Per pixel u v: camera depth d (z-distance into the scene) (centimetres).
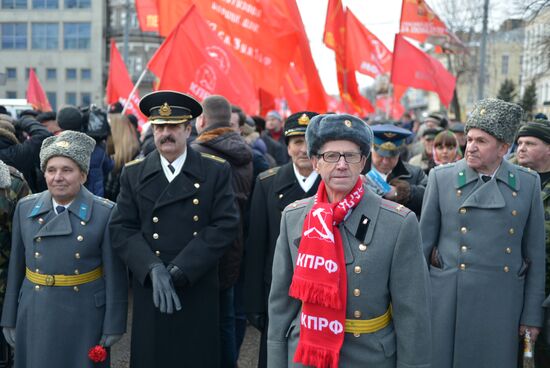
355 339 242
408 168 457
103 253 351
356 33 1112
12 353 411
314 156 248
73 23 3991
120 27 3978
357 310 241
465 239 331
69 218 344
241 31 702
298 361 242
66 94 4044
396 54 935
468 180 336
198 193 359
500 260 326
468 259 329
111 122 624
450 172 346
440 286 336
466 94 4325
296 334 255
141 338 355
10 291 352
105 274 351
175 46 628
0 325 355
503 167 335
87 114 598
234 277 437
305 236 243
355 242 244
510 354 326
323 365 238
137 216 359
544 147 381
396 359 246
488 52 3319
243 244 471
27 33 4012
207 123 464
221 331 438
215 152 453
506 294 325
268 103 1002
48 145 338
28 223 346
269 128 1003
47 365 334
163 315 352
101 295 349
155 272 329
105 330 345
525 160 386
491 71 4131
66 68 4025
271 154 873
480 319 326
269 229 383
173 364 354
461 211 333
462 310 329
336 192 246
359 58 1112
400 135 396
